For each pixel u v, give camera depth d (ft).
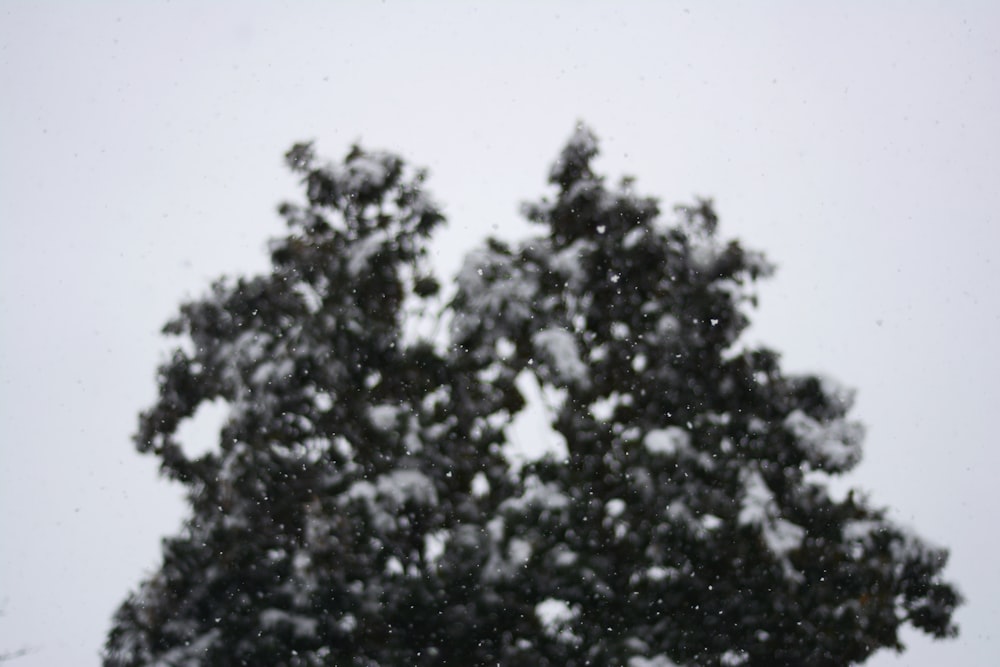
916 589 38.42
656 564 37.68
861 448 38.34
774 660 37.24
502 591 36.58
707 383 39.75
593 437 39.42
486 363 39.81
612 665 36.06
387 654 37.09
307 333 39.27
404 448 38.14
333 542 36.68
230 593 37.96
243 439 38.50
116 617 39.17
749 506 36.24
